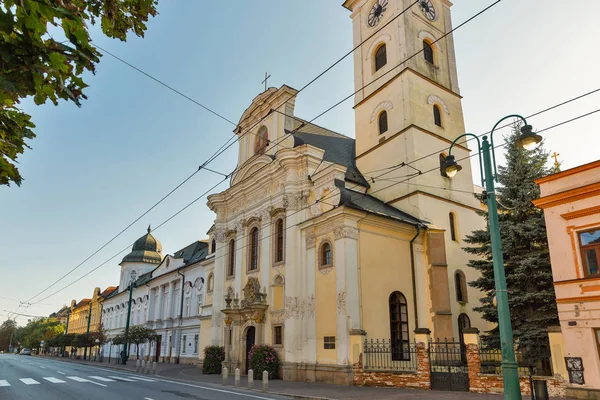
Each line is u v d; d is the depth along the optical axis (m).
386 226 25.03
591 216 15.32
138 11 4.80
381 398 15.62
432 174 30.16
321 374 22.30
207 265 39.31
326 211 24.12
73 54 3.62
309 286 24.56
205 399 15.37
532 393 12.25
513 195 20.44
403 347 23.59
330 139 35.50
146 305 54.56
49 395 16.36
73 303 102.44
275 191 28.95
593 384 14.10
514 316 18.81
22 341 114.75
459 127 34.12
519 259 19.28
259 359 24.44
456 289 27.50
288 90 30.23
